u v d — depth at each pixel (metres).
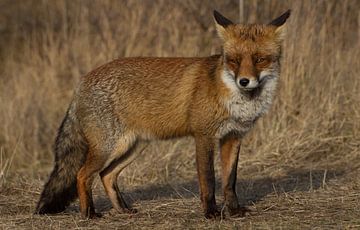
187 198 11.38
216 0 18.83
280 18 9.96
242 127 10.00
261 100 9.88
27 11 24.72
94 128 10.35
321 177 12.64
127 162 10.85
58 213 10.64
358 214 9.61
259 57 9.60
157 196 11.91
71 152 10.63
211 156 9.92
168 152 14.57
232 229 9.07
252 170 13.68
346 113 15.30
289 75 15.37
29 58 20.34
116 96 10.31
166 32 18.06
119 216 10.30
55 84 18.86
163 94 10.20
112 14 19.23
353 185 11.56
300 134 14.59
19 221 10.04
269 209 10.31
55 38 21.05
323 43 15.92
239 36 9.69
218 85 9.69
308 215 9.70
